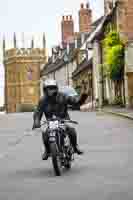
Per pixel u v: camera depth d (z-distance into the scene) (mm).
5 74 127750
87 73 72688
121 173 10461
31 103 121750
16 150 15922
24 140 19578
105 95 62812
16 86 123250
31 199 7965
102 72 64062
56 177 10172
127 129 23328
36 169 11477
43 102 10953
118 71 48625
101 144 16875
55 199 7918
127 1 49031
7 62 126250
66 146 10969
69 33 94875
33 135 21969
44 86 11008
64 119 11055
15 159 13578
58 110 10977
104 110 48094
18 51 122438
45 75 112562
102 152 14500
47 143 10695
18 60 122438
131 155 13594
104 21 59250
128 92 48125
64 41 95250
